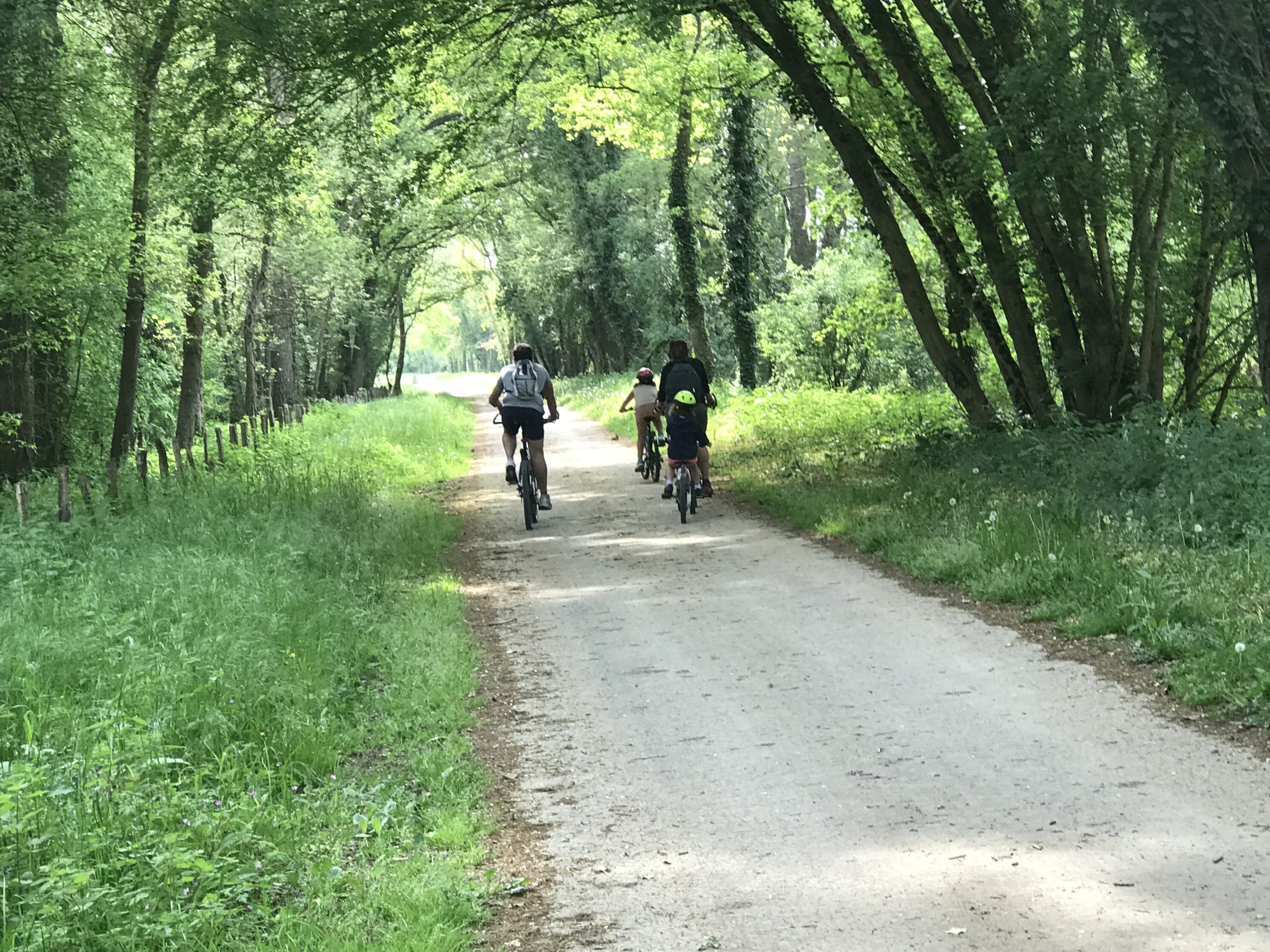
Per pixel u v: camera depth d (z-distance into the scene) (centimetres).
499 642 933
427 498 1897
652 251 5238
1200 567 867
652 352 5616
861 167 1719
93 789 537
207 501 1459
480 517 1683
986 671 745
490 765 648
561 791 601
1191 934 397
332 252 3850
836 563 1145
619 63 2411
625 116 2566
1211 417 1572
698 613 978
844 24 1819
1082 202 1520
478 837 541
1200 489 1030
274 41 1591
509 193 5394
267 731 666
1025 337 1698
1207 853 462
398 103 1897
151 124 1805
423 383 12388
